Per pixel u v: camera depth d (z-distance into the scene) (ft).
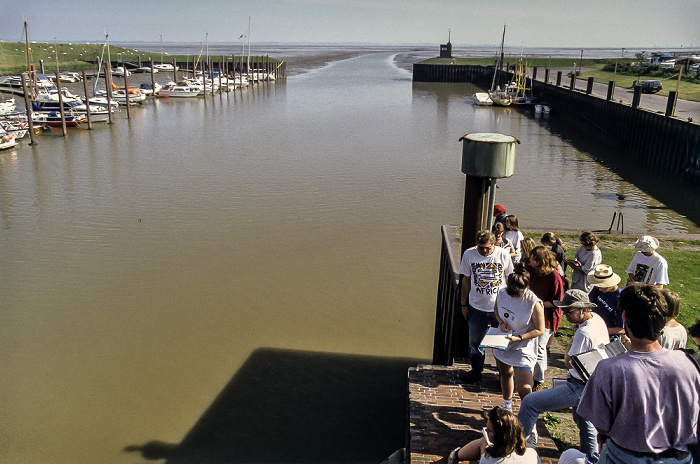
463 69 316.81
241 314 50.65
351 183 94.99
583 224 78.64
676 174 109.19
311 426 35.78
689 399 11.48
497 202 88.33
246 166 107.65
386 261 62.69
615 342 16.99
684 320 33.30
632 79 231.91
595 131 156.04
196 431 35.37
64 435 35.04
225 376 41.29
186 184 94.07
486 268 23.07
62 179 98.02
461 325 27.30
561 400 18.21
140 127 159.84
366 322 49.39
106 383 40.47
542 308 20.18
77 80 282.77
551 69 308.81
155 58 408.26
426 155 119.65
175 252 65.00
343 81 330.95
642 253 25.46
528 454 15.34
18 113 155.74
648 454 11.73
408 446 22.09
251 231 71.87
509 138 23.72
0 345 45.57
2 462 32.65
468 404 22.84
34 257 63.52
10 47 344.90
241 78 284.82
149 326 48.57
